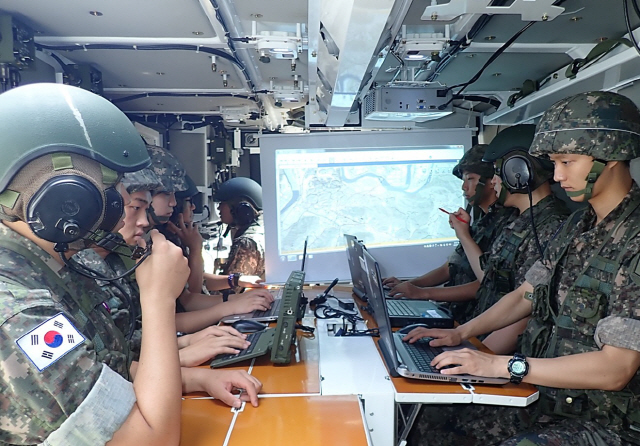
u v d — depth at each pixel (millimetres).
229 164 4602
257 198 3656
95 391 893
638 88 2336
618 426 1447
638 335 1323
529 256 2182
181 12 1931
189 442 1070
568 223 1796
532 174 2205
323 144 3061
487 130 3949
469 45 2283
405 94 2889
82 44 2301
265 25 2121
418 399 1309
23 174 889
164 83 3127
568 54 2469
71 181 896
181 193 2662
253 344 1626
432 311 2113
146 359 1004
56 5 1840
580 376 1354
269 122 4641
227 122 4461
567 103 1560
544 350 1679
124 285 1636
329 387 1353
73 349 894
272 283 3045
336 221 3092
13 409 866
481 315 1841
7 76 1959
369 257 1506
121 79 3014
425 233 3203
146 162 1015
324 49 1834
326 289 2689
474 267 2656
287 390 1337
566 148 1510
